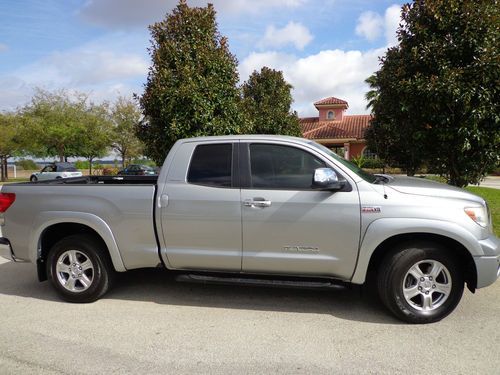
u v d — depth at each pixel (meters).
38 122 31.69
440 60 6.93
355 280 4.09
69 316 4.32
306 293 4.90
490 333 3.76
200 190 4.30
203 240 4.31
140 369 3.24
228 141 4.41
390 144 11.91
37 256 4.77
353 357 3.37
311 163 4.19
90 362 3.36
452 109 6.92
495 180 27.19
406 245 3.96
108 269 4.67
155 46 10.12
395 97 7.76
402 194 3.98
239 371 3.19
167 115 9.51
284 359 3.36
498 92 6.68
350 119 36.84
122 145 35.78
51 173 25.11
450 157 7.75
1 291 5.18
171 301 4.70
